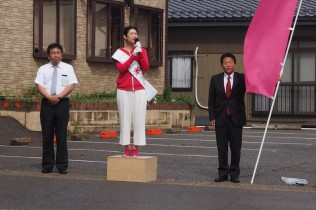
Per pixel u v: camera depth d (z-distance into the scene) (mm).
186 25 33812
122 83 13625
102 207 10906
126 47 13648
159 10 30781
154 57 30703
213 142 22359
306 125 31547
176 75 34562
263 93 13367
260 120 33594
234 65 13508
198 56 34312
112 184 13039
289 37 13945
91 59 27391
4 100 23438
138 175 13367
